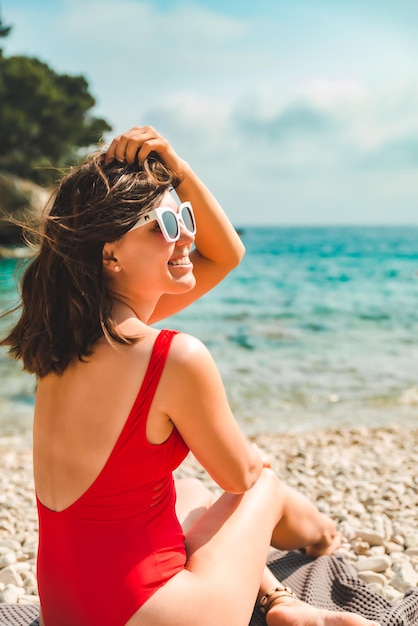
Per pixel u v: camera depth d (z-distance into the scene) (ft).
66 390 7.00
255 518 7.84
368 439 23.30
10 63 138.51
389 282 101.86
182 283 7.38
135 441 6.74
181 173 8.09
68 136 138.82
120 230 6.79
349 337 48.96
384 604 9.39
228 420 7.07
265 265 146.92
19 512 15.03
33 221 7.31
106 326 6.86
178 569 7.10
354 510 14.57
